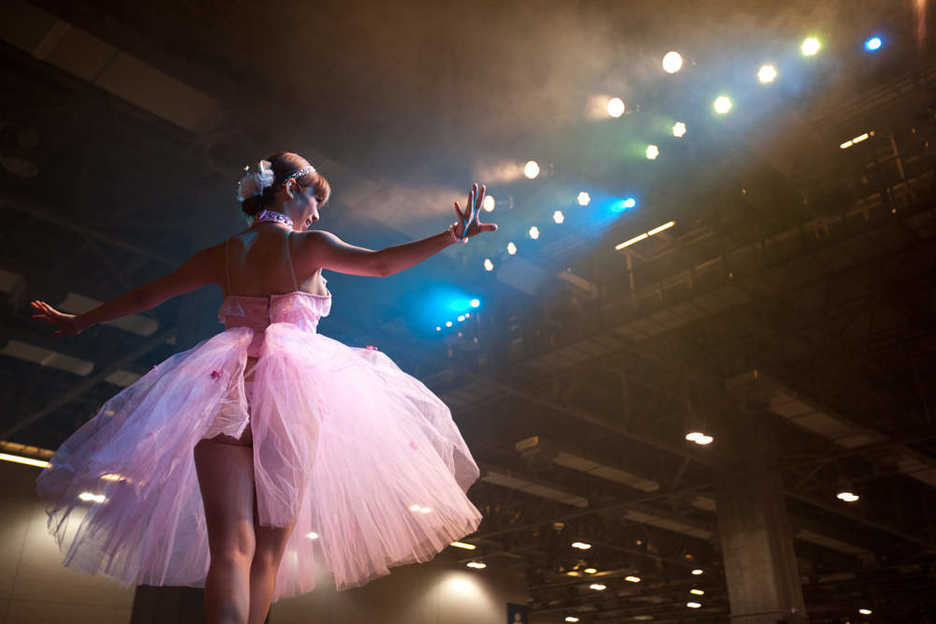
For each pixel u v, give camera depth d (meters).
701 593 33.97
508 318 15.46
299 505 1.77
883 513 23.05
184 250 12.70
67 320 2.19
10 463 19.05
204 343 1.91
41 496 1.77
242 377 1.82
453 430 2.09
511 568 30.86
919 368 15.60
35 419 16.62
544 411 19.73
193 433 1.73
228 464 1.75
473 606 29.23
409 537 1.94
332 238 2.02
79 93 10.45
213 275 2.10
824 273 12.36
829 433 16.81
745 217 12.64
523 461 21.08
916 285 13.78
